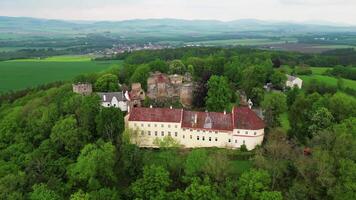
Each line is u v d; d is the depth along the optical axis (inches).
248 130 4965.6
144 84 7327.8
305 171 4101.9
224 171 4178.2
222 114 5226.4
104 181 4352.9
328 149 4382.4
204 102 6441.9
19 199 3929.6
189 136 5167.3
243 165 4630.9
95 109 5349.4
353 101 5895.7
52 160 4640.8
